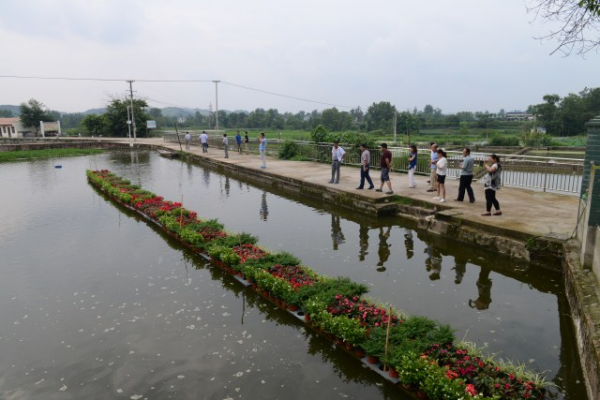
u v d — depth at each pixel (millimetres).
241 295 7191
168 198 15773
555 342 5434
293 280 6812
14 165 27609
